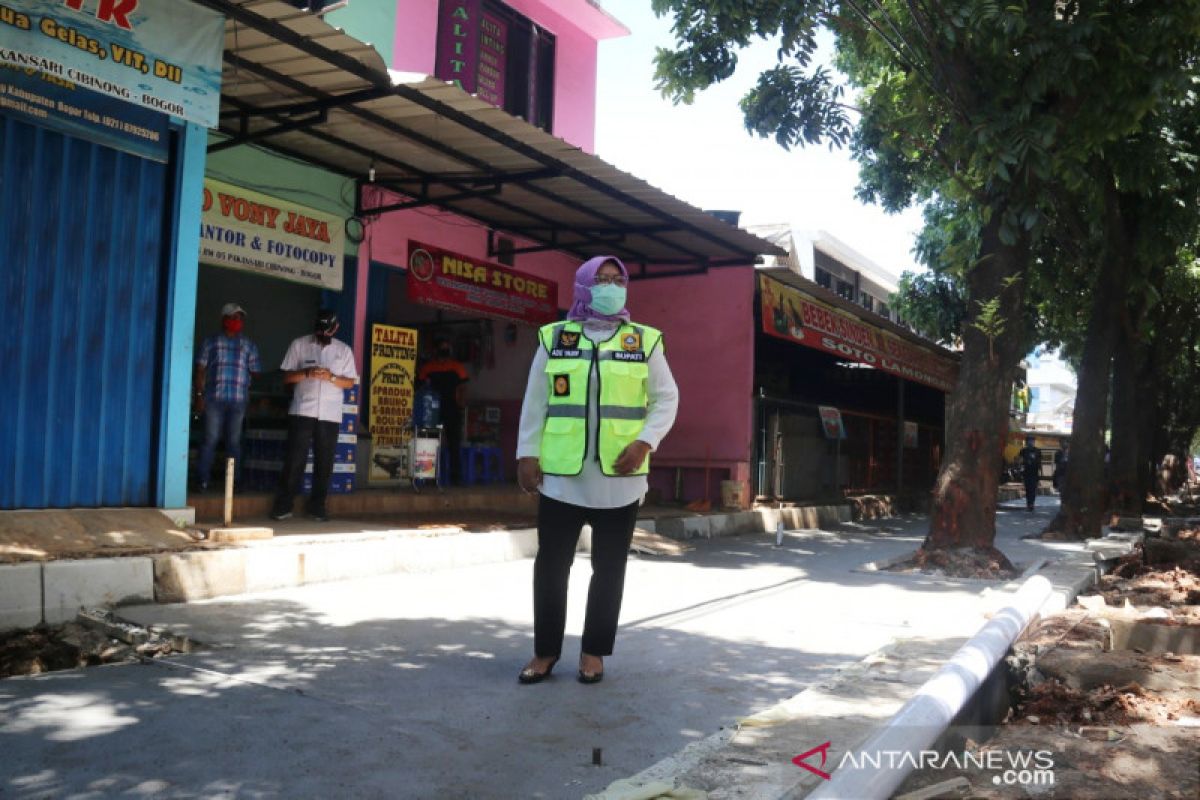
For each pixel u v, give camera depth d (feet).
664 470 50.29
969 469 31.65
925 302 74.18
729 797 9.55
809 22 34.42
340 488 34.60
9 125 20.85
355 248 37.81
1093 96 31.45
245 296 41.83
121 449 23.04
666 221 41.22
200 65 23.91
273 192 34.27
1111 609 19.80
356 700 13.39
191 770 10.44
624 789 10.02
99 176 22.57
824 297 54.90
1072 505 48.32
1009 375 32.12
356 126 31.68
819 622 20.76
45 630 17.30
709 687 14.82
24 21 20.54
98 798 9.59
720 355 49.06
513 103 49.24
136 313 23.35
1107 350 49.14
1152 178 44.70
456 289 42.29
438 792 10.10
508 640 17.83
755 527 47.21
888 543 43.88
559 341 15.23
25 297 21.13
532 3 49.96
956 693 10.24
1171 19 29.32
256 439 35.40
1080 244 53.67
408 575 25.62
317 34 24.47
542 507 15.14
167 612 18.88
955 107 32.37
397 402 38.88
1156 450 92.58
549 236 46.32
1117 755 9.70
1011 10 27.50
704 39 34.60
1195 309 76.95
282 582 22.63
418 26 42.37
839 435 59.21
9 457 20.88
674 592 24.59
